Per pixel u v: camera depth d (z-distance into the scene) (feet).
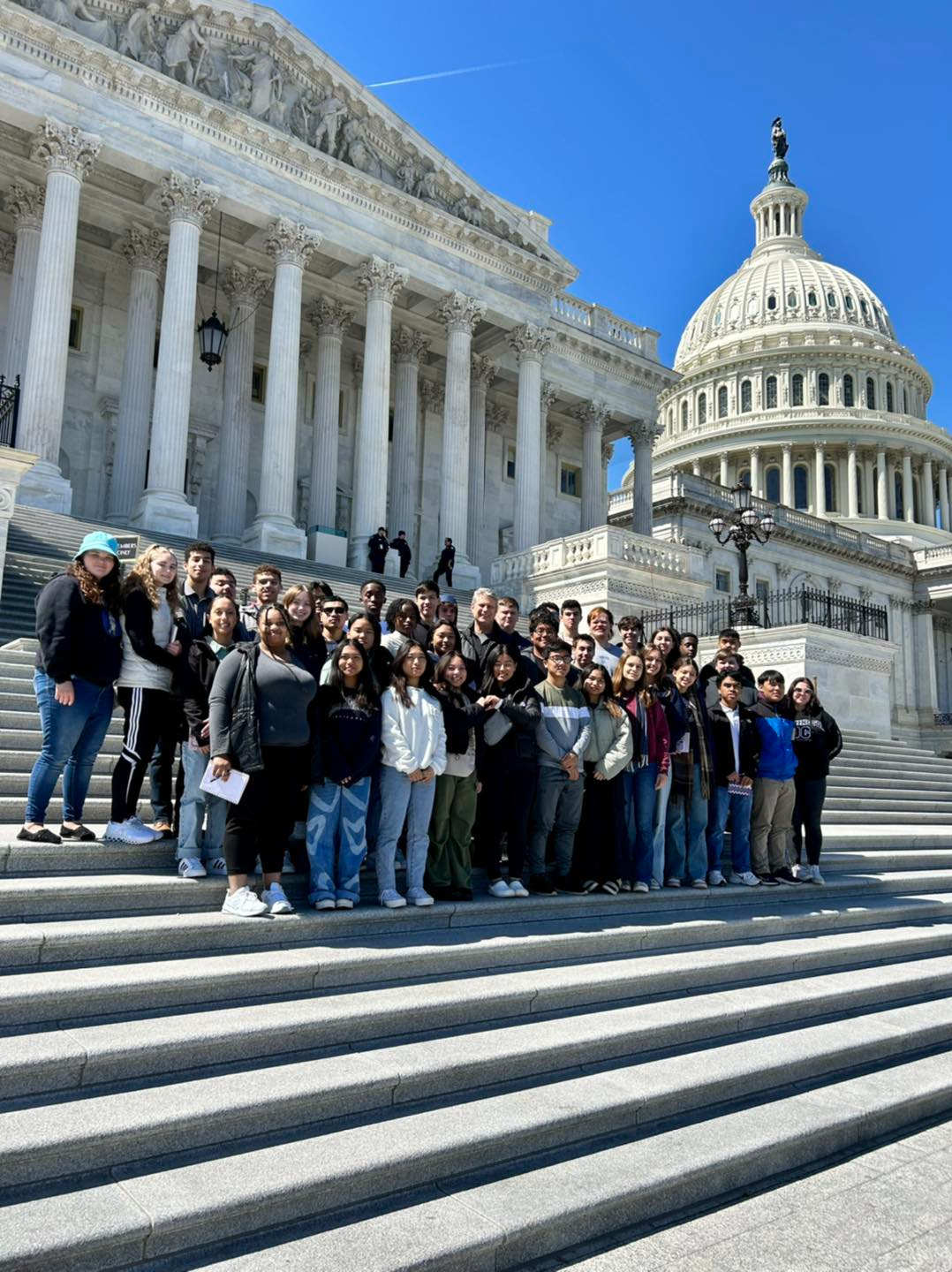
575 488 137.90
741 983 24.77
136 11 81.76
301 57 90.07
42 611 21.49
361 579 79.41
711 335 305.32
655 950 25.45
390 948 20.97
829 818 48.19
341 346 112.37
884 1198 15.85
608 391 124.47
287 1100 14.80
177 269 81.61
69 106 77.25
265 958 19.36
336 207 93.15
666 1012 21.18
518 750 26.68
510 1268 13.20
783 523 189.67
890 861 39.52
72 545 58.34
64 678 21.35
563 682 28.43
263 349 108.99
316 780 22.81
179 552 66.49
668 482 170.40
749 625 76.38
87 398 96.37
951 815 53.98
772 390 280.10
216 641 23.88
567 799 27.89
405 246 98.22
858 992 24.89
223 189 85.35
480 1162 15.06
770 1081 19.56
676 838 30.94
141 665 23.08
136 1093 14.69
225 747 20.75
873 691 73.97
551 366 119.14
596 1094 17.16
